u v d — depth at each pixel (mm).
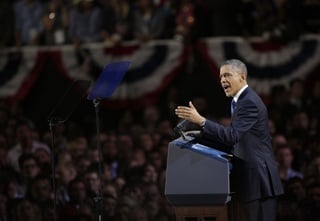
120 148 24656
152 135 25375
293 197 21031
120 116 29062
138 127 26578
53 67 29562
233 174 15586
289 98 26875
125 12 29406
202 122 15047
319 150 23406
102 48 29109
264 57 28031
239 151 15477
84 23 29656
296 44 27859
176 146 14969
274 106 26719
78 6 29734
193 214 14977
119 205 20797
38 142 25938
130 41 29109
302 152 23891
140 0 29141
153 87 28812
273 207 15758
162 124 25875
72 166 23312
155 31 28984
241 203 15602
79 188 21422
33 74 29656
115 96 29047
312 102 26719
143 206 21016
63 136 26828
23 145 25594
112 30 29328
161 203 21156
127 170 23375
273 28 27906
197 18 28578
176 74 28656
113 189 21562
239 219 15680
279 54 27938
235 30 28562
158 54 28734
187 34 28375
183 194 14805
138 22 29141
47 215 21312
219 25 28547
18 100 29703
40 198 21688
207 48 28391
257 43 28047
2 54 29828
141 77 28875
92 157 24109
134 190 21266
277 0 28188
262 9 28297
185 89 28625
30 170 23109
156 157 23547
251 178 15453
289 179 21375
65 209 21141
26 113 29797
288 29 27734
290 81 27656
